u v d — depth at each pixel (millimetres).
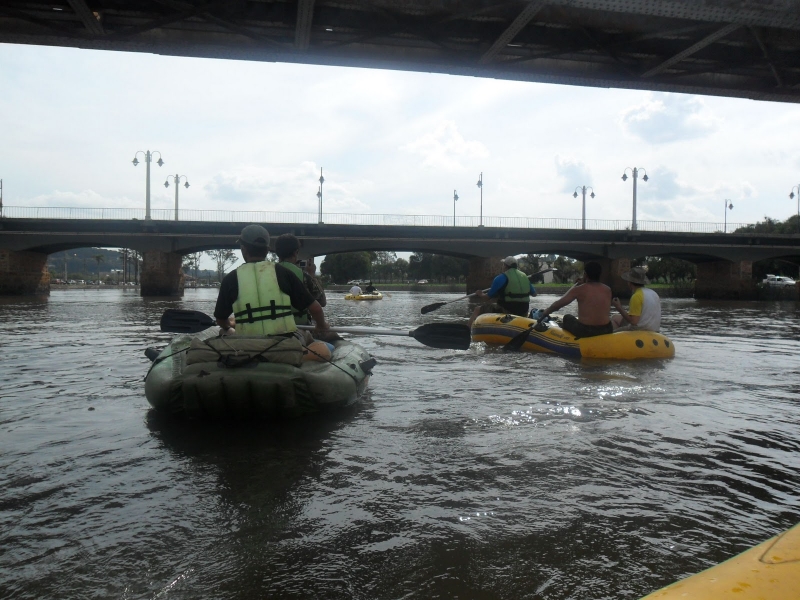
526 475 3570
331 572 2453
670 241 51688
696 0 10398
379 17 12203
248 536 2771
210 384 4586
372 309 24016
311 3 10656
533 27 12703
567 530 2840
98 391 5996
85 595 2273
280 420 4863
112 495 3260
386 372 7246
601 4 10523
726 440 4285
